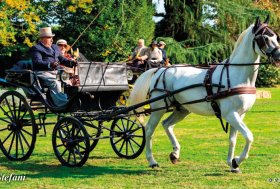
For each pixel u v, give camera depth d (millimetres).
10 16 24297
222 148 11742
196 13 30891
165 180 8719
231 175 8984
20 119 10820
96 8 25406
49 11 26219
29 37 26812
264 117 18125
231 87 8891
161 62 16734
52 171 9633
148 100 9883
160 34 32844
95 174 9320
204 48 29688
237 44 9125
